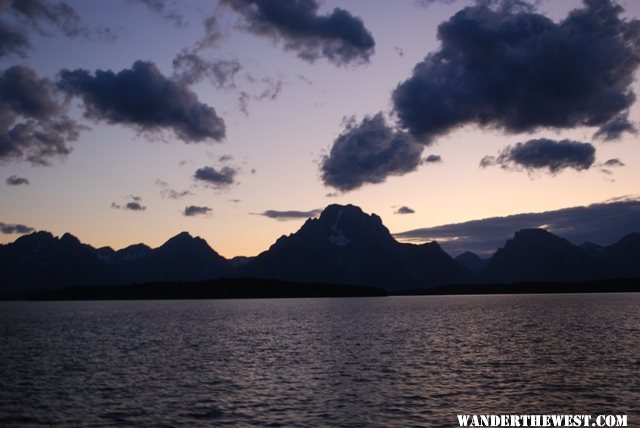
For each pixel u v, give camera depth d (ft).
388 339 271.69
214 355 217.36
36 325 414.21
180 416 119.65
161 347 248.32
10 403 131.75
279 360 200.95
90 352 230.48
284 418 117.50
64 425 113.50
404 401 131.13
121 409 125.70
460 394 137.69
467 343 246.06
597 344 233.55
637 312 481.05
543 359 191.93
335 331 327.88
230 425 112.98
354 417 117.60
